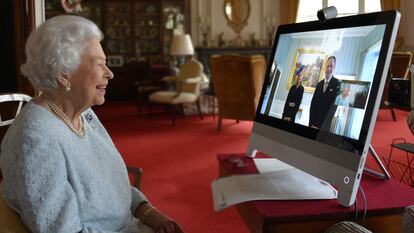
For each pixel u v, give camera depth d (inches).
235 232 92.3
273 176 51.8
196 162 151.0
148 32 349.1
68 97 40.2
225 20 345.4
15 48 143.0
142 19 347.3
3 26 146.0
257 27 347.3
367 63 40.6
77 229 36.3
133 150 171.2
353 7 314.8
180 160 154.1
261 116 56.2
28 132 35.5
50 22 39.0
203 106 265.7
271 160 59.1
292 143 48.3
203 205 108.5
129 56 348.2
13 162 35.2
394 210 42.2
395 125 206.8
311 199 44.6
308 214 40.8
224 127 219.5
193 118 252.7
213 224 96.7
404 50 295.7
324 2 324.8
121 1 342.0
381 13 40.0
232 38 346.6
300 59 50.6
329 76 45.3
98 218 40.6
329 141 43.0
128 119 254.5
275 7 344.2
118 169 44.7
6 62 147.6
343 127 41.8
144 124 235.3
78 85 39.6
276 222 40.5
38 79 38.8
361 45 41.9
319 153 44.0
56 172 35.4
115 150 46.0
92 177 39.9
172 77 272.5
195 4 343.9
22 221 36.2
